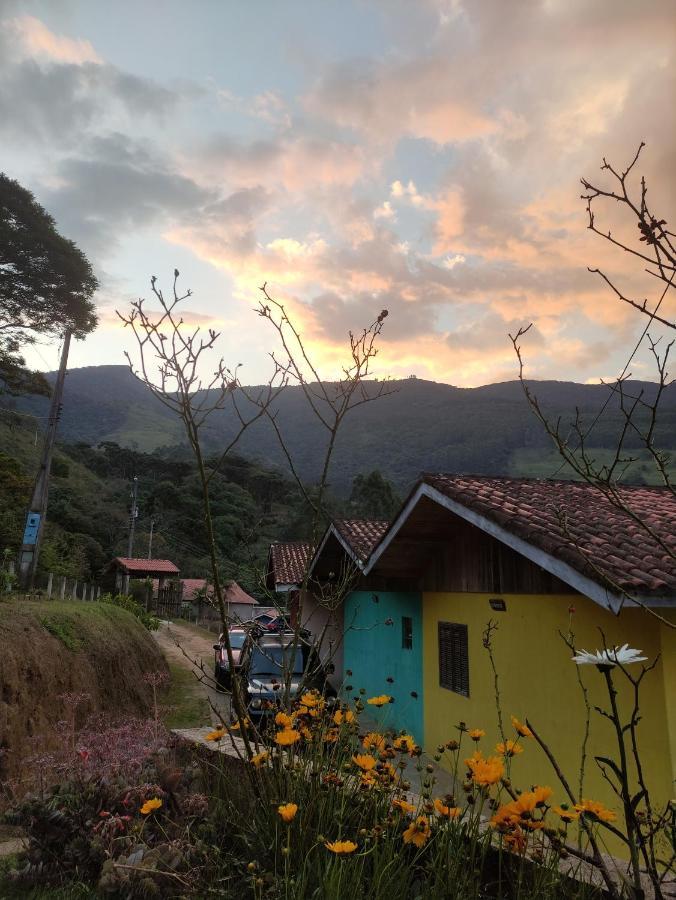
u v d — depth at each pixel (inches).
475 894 78.9
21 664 297.4
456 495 251.1
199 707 433.1
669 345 70.6
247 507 2305.6
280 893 76.1
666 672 174.6
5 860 120.7
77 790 121.4
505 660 263.7
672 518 232.1
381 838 89.7
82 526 1953.7
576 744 209.0
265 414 115.9
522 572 251.1
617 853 179.2
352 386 122.6
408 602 393.1
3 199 982.4
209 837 103.1
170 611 1346.0
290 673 114.4
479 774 79.1
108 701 382.3
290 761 96.7
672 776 167.9
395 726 400.8
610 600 163.0
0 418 1135.0
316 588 553.3
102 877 93.4
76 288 1053.8
